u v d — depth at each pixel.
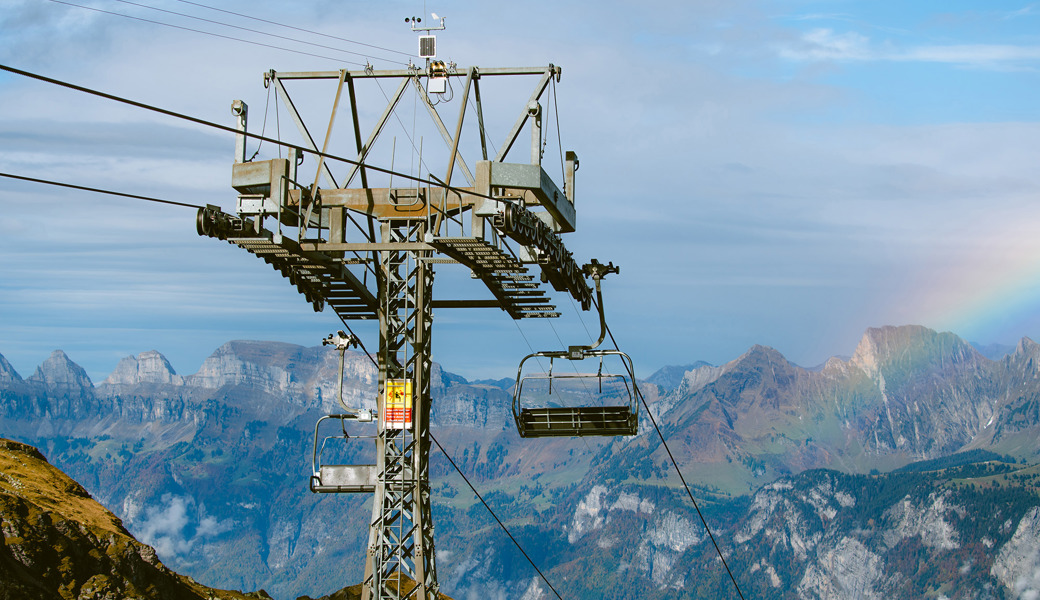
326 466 41.19
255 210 37.16
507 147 41.19
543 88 41.47
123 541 59.84
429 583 40.41
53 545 55.03
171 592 60.16
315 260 39.53
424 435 41.16
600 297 46.00
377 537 40.06
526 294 44.97
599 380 43.50
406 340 41.06
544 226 40.72
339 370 42.06
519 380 43.88
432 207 40.66
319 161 42.03
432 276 41.84
